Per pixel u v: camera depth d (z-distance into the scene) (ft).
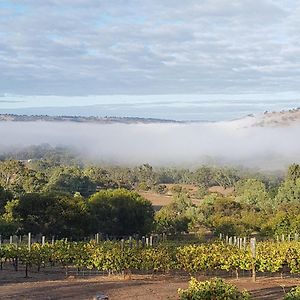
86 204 160.45
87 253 86.84
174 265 86.48
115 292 68.39
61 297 64.18
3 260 98.48
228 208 229.86
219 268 87.25
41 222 150.82
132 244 98.12
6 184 250.37
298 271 89.51
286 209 222.48
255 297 69.62
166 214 201.87
